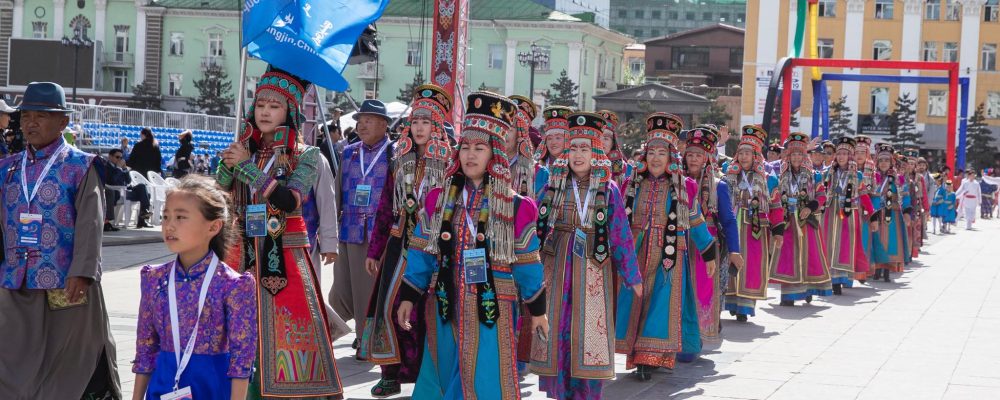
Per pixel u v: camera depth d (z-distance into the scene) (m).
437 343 5.79
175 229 4.64
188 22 70.31
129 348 8.52
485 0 70.00
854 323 11.63
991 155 60.00
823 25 61.41
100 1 70.50
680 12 180.50
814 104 29.48
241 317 4.72
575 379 6.93
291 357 5.98
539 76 68.81
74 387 6.38
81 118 36.22
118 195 19.25
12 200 6.34
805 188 13.02
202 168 33.53
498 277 5.62
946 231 30.69
